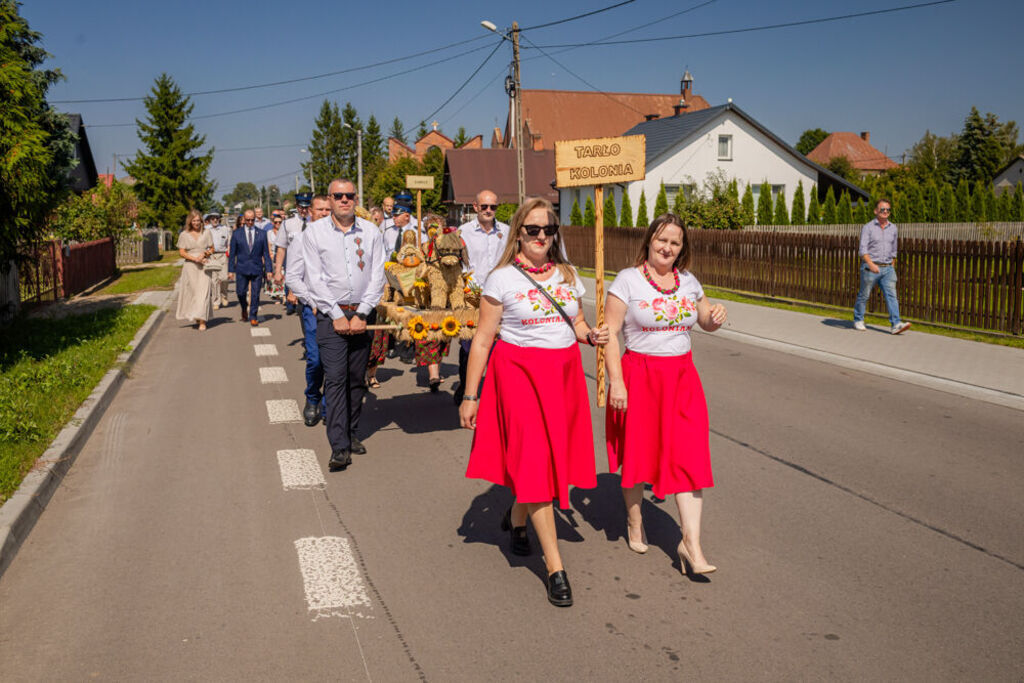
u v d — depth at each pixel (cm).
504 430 397
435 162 6544
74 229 2584
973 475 562
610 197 3588
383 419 730
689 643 343
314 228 571
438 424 711
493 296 391
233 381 902
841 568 416
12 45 1044
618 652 336
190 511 501
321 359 585
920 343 1095
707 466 395
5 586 399
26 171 964
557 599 375
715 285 1895
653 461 407
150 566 421
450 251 622
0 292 1318
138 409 771
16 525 451
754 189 4147
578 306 398
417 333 611
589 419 403
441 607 377
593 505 514
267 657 333
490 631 354
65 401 732
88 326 1256
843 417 725
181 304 1326
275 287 1545
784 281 1628
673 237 393
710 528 471
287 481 558
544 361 387
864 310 1216
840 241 1461
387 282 700
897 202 3906
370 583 402
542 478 376
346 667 326
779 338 1161
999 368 914
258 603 381
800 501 513
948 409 754
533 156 5112
